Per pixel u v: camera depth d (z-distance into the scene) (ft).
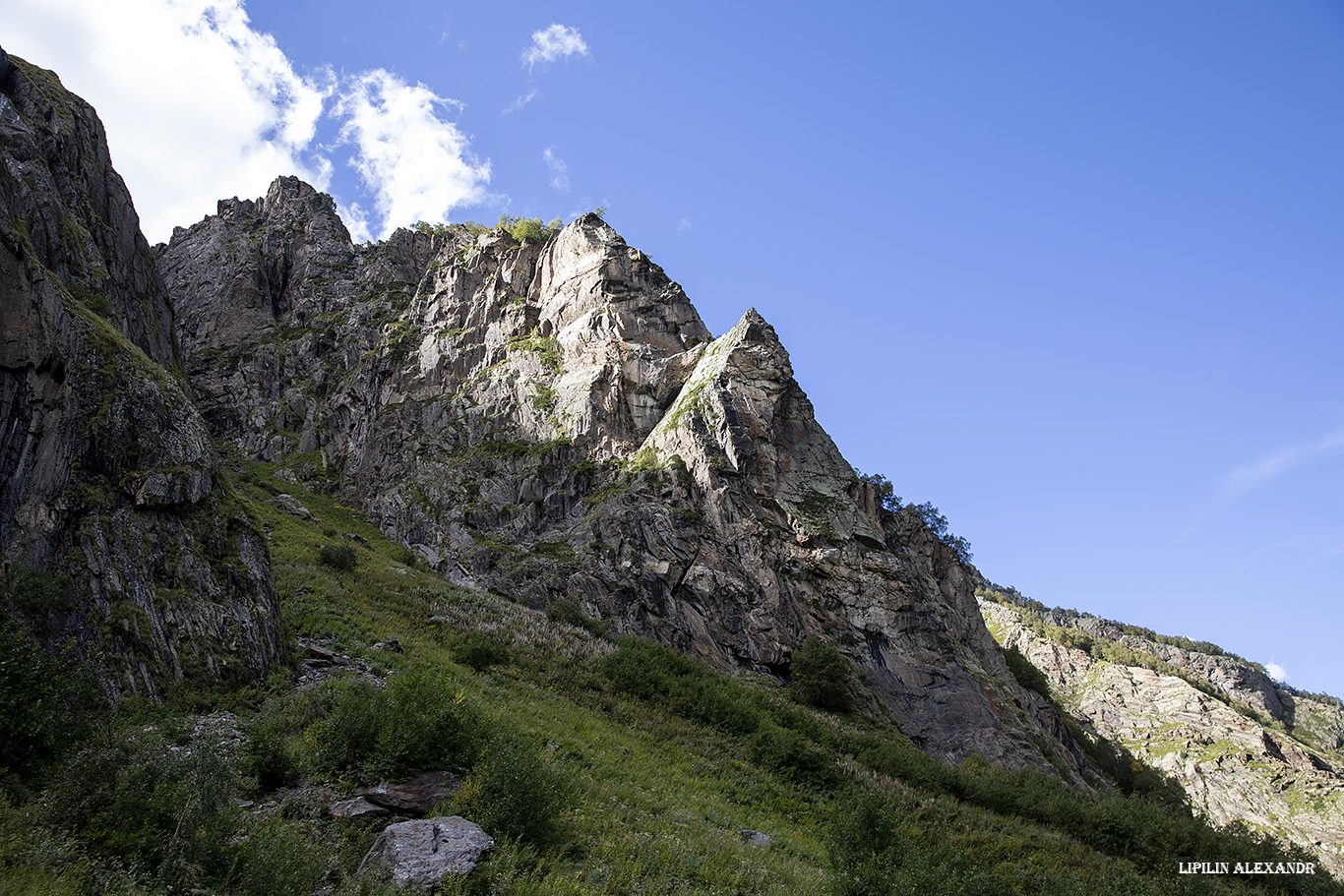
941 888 73.20
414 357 285.64
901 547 244.01
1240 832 136.98
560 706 116.88
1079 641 494.59
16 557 70.13
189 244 393.09
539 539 211.20
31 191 112.78
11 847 44.73
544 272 296.71
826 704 179.01
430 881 49.80
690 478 217.15
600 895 55.98
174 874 46.68
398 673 100.94
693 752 116.78
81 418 81.41
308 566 151.12
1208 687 463.42
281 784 63.82
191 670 76.79
